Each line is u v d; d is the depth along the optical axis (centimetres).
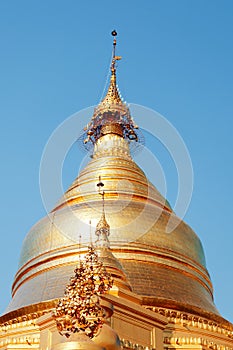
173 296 5422
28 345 4712
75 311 2516
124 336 4119
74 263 5597
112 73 7862
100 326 2573
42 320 3956
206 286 6166
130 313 4259
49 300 5156
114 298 4166
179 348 4759
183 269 5866
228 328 5512
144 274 5516
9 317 5328
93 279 2634
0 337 5181
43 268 5766
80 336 2478
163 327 4512
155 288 5412
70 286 2598
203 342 4828
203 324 5241
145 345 4259
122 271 4919
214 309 5744
